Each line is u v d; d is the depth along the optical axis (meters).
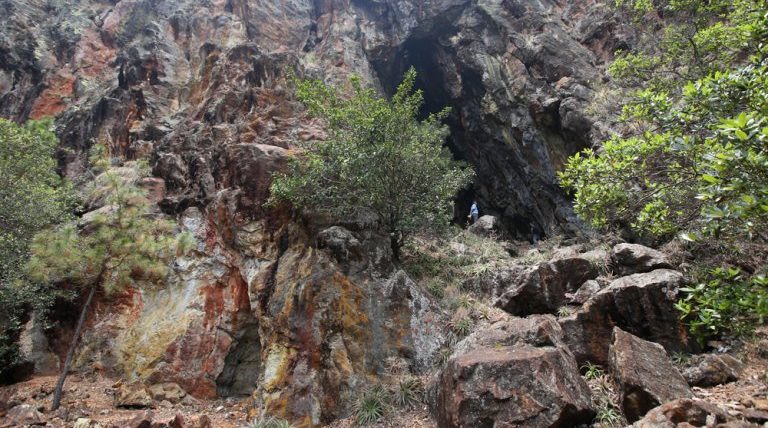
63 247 10.27
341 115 12.01
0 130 14.28
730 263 8.91
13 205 13.24
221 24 24.88
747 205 4.11
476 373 7.00
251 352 12.20
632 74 13.55
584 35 19.69
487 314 10.30
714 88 5.77
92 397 10.71
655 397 6.27
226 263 12.85
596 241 13.19
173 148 17.28
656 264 9.45
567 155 17.20
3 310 12.32
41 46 24.55
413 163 11.82
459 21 22.95
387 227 11.98
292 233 12.02
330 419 8.62
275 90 18.77
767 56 5.98
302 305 9.87
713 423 5.12
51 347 12.92
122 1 27.05
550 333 8.03
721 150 4.84
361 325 9.74
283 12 27.83
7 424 8.81
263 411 8.93
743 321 5.21
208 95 19.80
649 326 8.22
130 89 21.00
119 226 11.12
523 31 20.56
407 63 25.91
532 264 12.27
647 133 6.73
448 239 15.41
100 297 13.18
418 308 10.34
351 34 26.53
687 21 14.22
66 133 19.89
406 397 8.60
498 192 22.22
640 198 7.18
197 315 12.18
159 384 11.13
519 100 19.09
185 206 14.62
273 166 13.54
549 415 6.31
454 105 24.05
